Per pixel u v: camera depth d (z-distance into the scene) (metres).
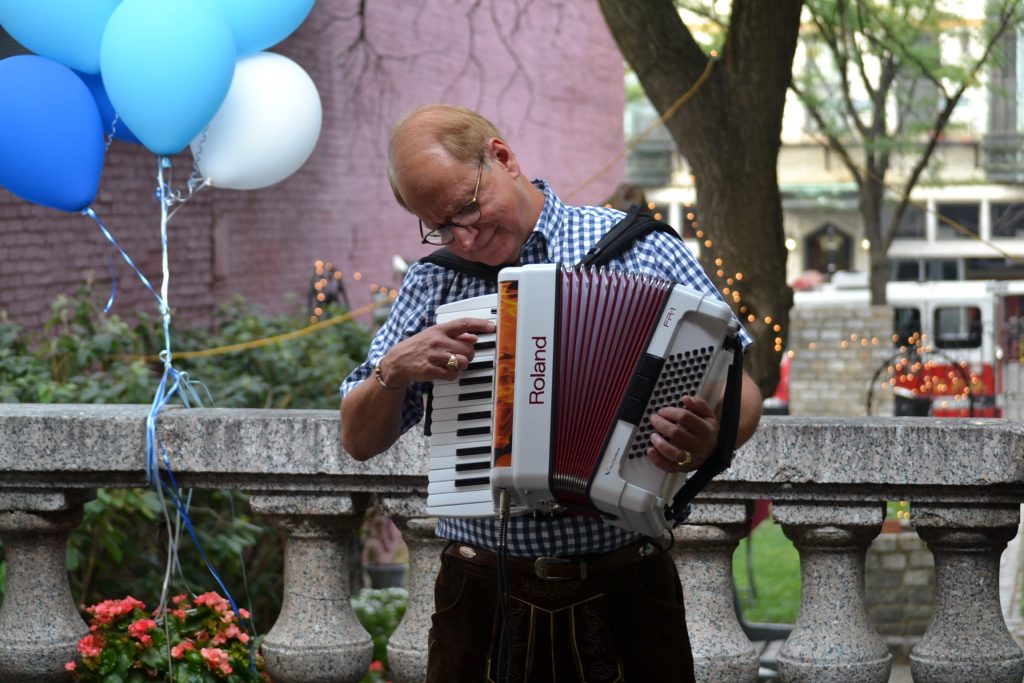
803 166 38.88
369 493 3.58
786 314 7.95
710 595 3.47
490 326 2.57
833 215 39.88
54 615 3.73
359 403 2.66
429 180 2.56
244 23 4.80
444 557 2.92
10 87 4.45
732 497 3.37
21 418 3.58
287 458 3.50
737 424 2.49
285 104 4.92
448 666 2.87
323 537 3.58
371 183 13.52
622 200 6.99
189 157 9.95
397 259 13.28
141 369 6.12
